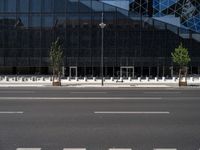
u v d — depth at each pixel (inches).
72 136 434.0
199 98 927.0
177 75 2837.1
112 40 2864.2
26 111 642.8
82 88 1433.3
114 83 1925.4
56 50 2165.4
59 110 658.2
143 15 2883.9
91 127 491.5
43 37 2898.6
